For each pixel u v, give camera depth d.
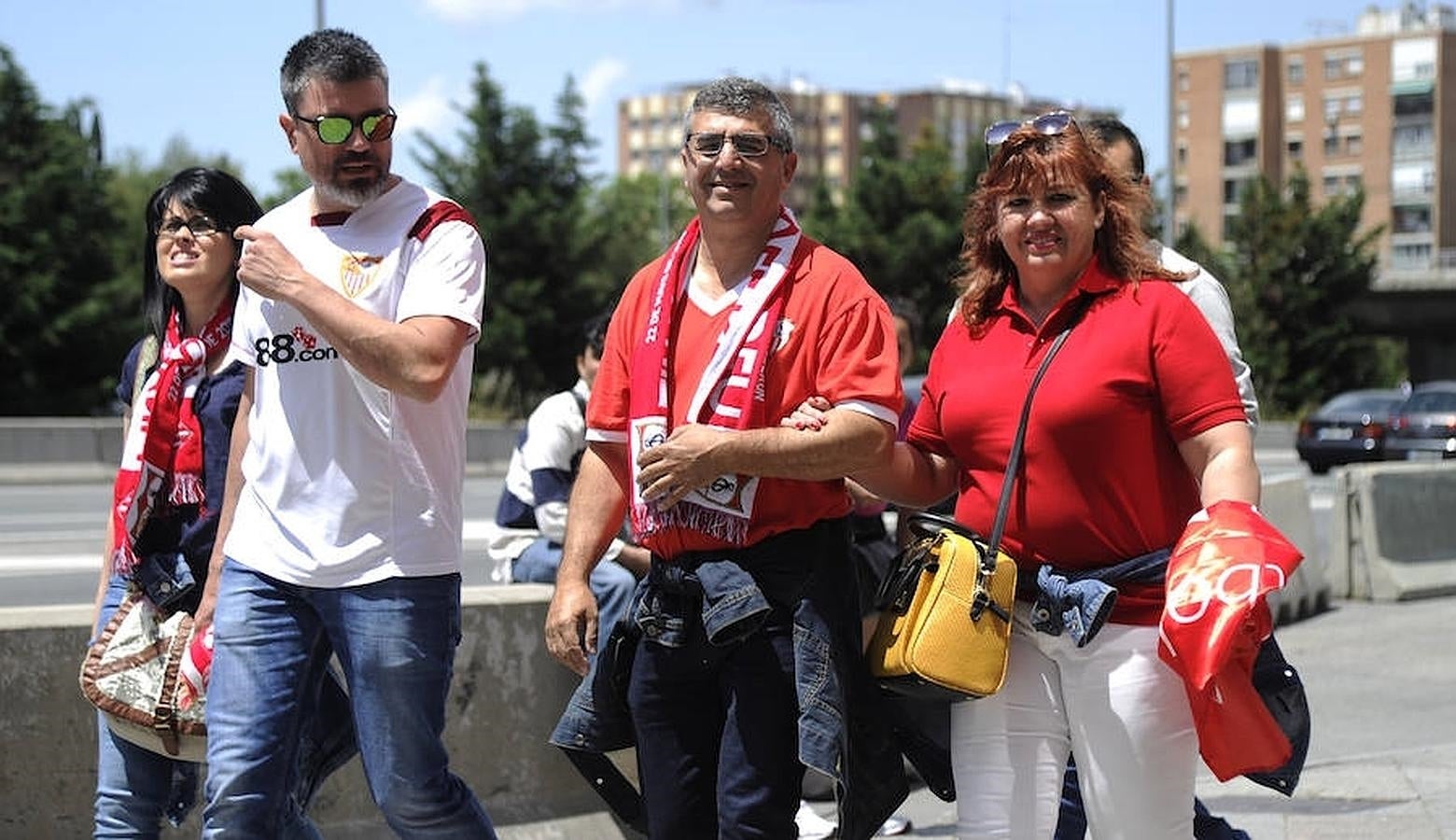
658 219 101.94
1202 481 3.57
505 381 37.00
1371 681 8.76
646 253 55.44
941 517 3.79
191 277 4.32
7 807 4.79
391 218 4.03
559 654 3.99
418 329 3.84
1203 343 3.59
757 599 3.67
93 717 4.91
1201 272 4.30
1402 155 135.25
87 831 4.88
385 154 4.02
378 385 3.82
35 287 37.38
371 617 3.93
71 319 37.66
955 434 3.79
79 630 4.90
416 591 3.96
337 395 3.94
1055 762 3.72
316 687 4.14
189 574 4.26
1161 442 3.64
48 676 4.86
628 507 4.07
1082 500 3.62
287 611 3.99
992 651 3.62
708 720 3.89
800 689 3.67
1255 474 3.54
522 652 5.40
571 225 42.62
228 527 4.16
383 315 3.97
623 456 4.04
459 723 5.29
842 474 3.67
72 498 19.89
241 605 3.99
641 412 3.83
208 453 4.30
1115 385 3.59
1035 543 3.68
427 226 4.00
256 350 4.03
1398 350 90.31
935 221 44.72
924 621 3.64
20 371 37.34
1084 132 3.75
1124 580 3.61
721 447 3.60
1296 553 3.31
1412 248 134.62
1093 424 3.59
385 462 3.94
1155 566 3.61
